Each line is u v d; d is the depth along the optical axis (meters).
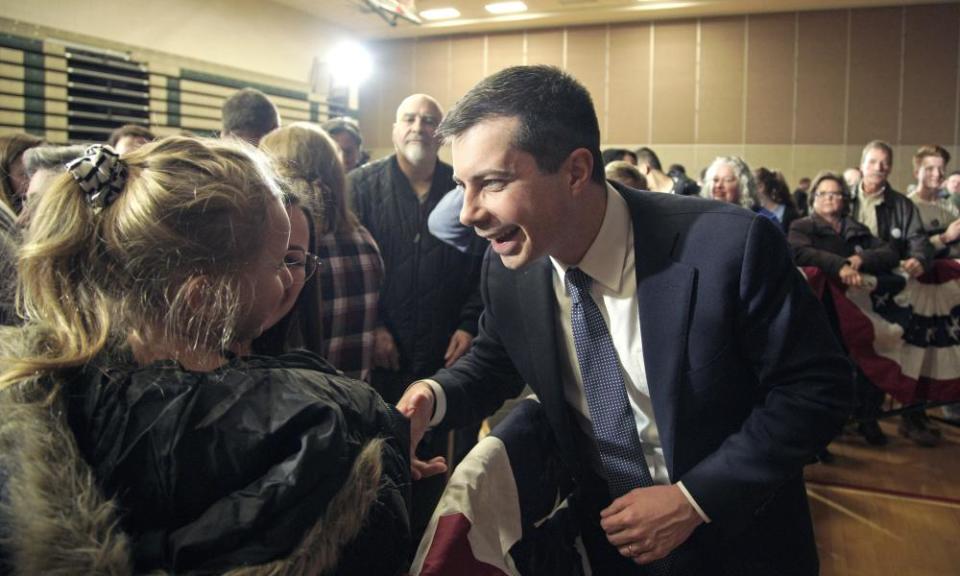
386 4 7.41
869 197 3.37
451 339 2.08
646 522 0.87
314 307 1.20
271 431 0.49
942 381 3.06
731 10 8.08
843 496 2.71
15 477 0.44
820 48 7.98
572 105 0.84
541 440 1.03
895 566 2.19
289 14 7.89
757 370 0.95
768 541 1.02
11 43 4.70
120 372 0.51
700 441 0.95
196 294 0.54
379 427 0.61
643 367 0.99
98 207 0.53
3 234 0.63
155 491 0.48
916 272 3.03
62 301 0.52
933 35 7.63
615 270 0.97
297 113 8.01
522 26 8.96
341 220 1.57
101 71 5.46
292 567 0.47
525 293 1.06
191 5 6.45
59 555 0.43
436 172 2.13
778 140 8.21
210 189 0.54
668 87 8.55
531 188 0.82
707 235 0.93
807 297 0.93
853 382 0.93
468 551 0.76
